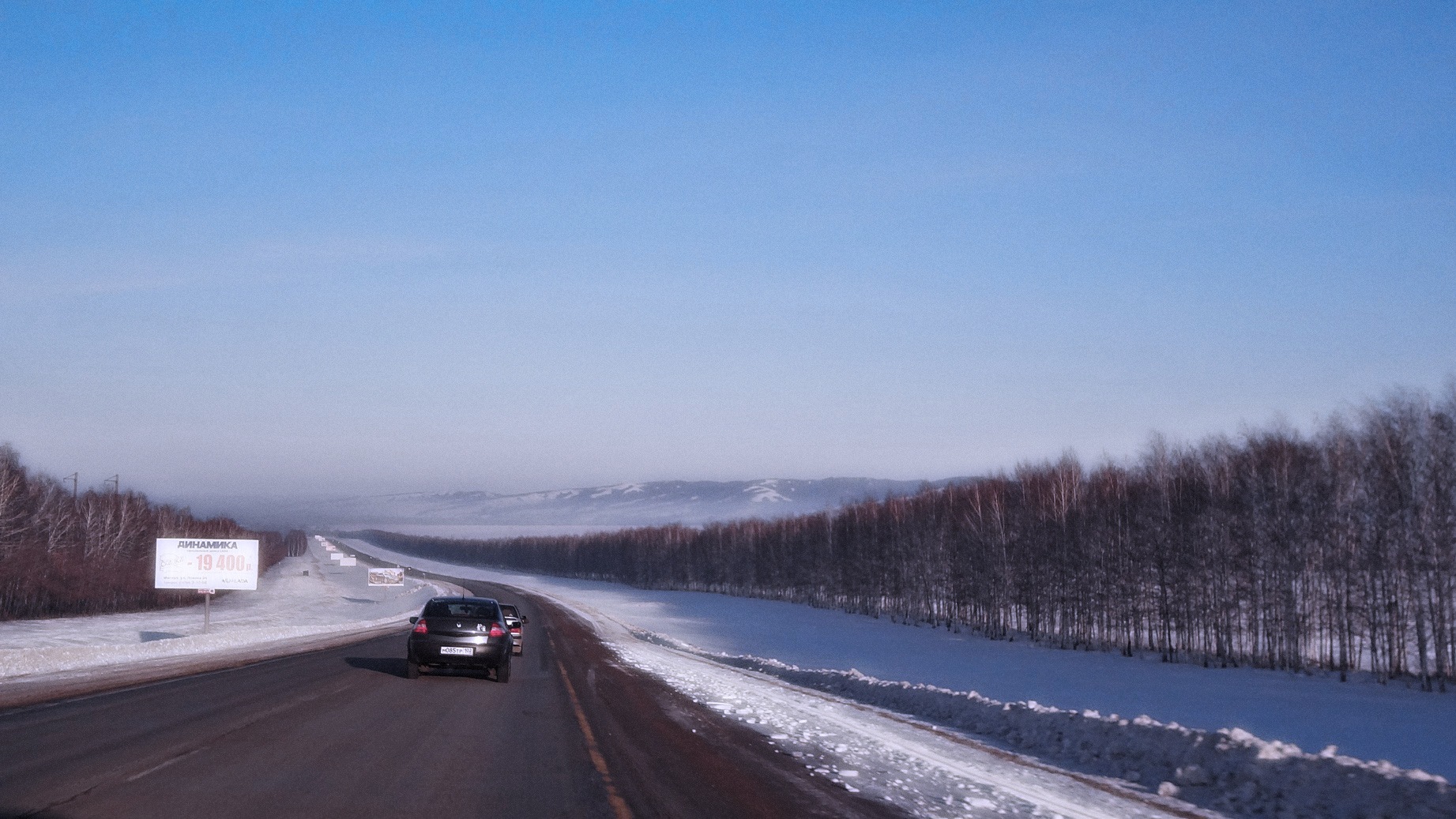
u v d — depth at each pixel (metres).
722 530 151.50
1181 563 50.53
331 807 8.16
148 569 84.25
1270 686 34.00
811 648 51.66
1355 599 44.25
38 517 75.62
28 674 21.56
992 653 50.56
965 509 75.44
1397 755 18.89
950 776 11.34
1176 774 11.25
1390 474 39.72
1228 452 49.94
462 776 9.81
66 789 8.55
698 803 9.01
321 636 43.06
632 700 18.55
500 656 20.75
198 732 12.32
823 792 9.86
